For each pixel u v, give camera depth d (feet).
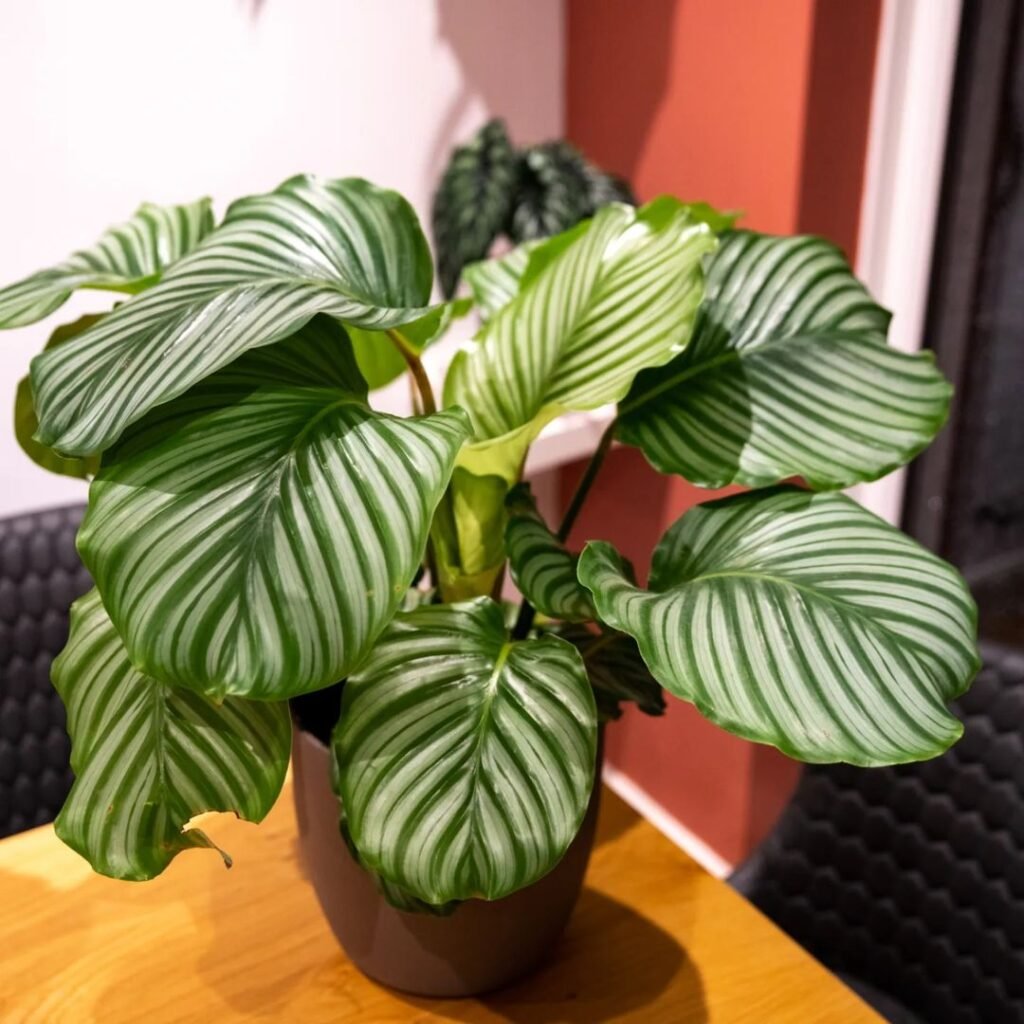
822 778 3.19
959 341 4.58
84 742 1.88
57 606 3.65
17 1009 2.27
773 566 1.93
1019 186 4.44
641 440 2.18
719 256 2.39
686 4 4.48
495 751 1.74
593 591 1.71
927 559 1.93
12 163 3.96
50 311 2.02
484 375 2.23
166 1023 2.24
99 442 1.58
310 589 1.52
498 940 2.16
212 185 4.44
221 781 1.82
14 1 3.74
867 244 4.24
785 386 2.21
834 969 3.25
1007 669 2.94
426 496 1.61
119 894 2.60
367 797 1.74
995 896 2.93
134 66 4.07
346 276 2.02
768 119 4.25
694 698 1.57
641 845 2.82
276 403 1.78
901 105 4.02
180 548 1.55
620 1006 2.31
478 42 4.96
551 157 4.31
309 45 4.45
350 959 2.40
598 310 2.10
